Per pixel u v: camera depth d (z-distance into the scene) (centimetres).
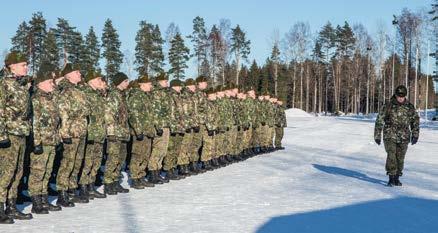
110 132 958
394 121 1119
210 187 1060
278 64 7950
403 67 7550
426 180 1220
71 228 686
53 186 982
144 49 5772
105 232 663
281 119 1983
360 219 770
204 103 1307
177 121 1159
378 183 1160
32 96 793
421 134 3180
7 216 724
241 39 7219
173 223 720
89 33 5278
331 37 8294
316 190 1038
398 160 1123
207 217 762
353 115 7556
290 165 1484
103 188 1019
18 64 745
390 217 789
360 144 2306
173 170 1178
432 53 6103
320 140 2519
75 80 880
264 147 1838
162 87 1120
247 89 1684
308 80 7925
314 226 716
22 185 870
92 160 911
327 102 8706
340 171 1370
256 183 1117
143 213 789
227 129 1434
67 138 843
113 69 5359
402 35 6788
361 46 8125
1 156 727
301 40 7756
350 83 8175
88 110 889
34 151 777
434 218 788
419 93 6944
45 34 4466
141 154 1046
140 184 1054
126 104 1016
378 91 8581
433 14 6019
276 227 703
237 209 825
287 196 958
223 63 6838
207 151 1337
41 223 718
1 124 707
